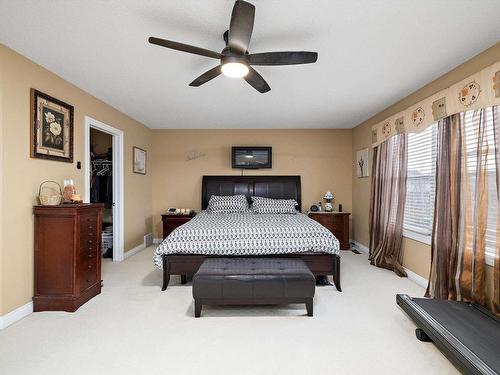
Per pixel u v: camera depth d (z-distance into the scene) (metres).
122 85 3.01
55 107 2.67
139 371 1.63
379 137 3.99
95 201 4.36
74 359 1.74
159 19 1.84
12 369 1.64
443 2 1.65
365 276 3.38
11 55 2.19
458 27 1.91
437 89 2.82
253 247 2.93
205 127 5.17
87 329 2.10
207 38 2.07
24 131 2.31
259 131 5.30
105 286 3.02
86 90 3.16
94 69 2.60
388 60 2.42
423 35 2.01
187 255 2.93
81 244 2.49
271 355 1.79
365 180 4.70
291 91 3.21
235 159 5.22
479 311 2.05
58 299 2.39
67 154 2.84
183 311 2.42
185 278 3.14
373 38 2.05
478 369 1.39
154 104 3.71
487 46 2.18
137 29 1.95
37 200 2.45
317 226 3.14
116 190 4.03
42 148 2.49
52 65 2.50
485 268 2.20
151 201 5.25
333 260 2.93
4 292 2.13
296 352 1.82
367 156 4.60
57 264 2.40
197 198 5.31
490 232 2.20
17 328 2.11
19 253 2.26
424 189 3.14
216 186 5.17
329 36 2.03
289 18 1.81
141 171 4.79
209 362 1.71
